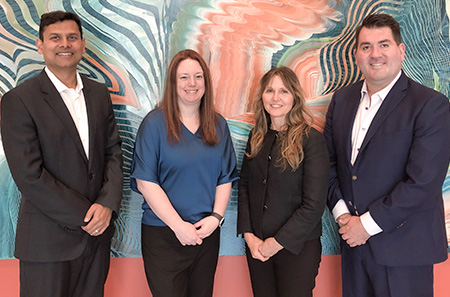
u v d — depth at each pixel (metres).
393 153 1.69
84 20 2.10
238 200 1.92
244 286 2.32
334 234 2.30
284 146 1.77
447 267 2.33
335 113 1.93
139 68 2.15
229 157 1.85
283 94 1.80
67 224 1.63
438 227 1.74
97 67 2.12
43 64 2.09
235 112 2.22
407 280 1.75
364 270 1.87
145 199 1.78
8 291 2.17
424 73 2.26
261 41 2.20
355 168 1.78
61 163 1.65
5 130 1.60
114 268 2.23
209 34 2.17
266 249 1.72
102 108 1.81
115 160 1.82
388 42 1.68
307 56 2.23
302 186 1.76
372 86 1.78
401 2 2.23
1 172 2.09
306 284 1.75
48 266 1.67
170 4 2.14
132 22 2.12
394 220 1.65
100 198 1.72
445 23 2.24
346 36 2.24
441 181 1.64
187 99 1.71
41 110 1.62
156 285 1.75
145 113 2.17
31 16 2.06
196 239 1.70
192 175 1.75
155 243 1.77
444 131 1.63
